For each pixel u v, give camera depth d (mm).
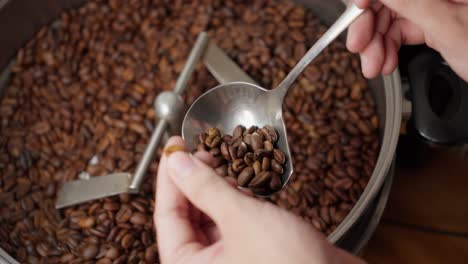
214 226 493
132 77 635
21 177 602
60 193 584
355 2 502
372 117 608
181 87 591
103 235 565
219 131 526
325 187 583
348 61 628
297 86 621
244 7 667
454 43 505
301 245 416
